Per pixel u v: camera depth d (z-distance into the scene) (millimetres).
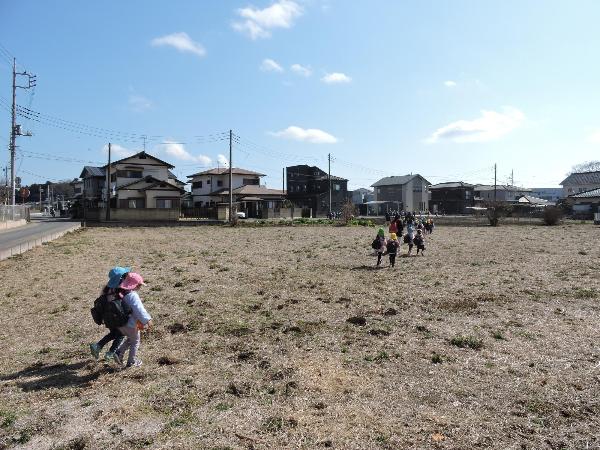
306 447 4047
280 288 11734
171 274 14109
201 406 4895
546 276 13133
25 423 4523
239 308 9516
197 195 71750
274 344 7059
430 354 6562
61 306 9898
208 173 69562
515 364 6137
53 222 48031
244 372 5895
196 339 7348
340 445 4074
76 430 4387
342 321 8438
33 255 19125
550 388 5320
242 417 4621
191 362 6293
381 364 6160
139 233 33406
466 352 6645
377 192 87812
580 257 17391
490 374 5789
